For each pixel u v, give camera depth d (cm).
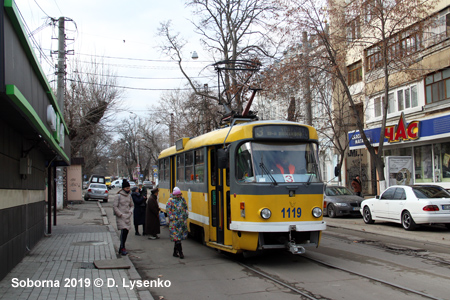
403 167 1983
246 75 2450
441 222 1327
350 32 1958
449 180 1919
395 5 1706
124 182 1038
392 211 1475
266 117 2973
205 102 2984
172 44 2838
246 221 844
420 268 825
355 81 2658
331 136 2897
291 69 1906
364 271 804
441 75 1905
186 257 1020
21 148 909
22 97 552
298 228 841
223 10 2736
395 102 2253
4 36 495
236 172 895
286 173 874
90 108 2675
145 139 5925
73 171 3369
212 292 691
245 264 901
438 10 1895
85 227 1669
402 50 1819
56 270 826
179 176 1398
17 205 871
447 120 1803
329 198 1942
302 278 762
